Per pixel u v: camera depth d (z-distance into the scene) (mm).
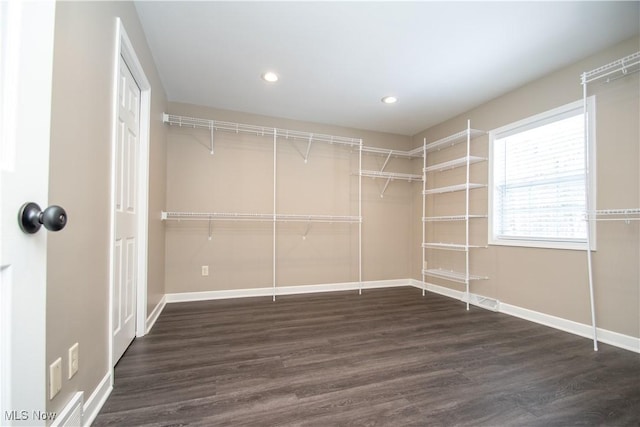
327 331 2367
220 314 2777
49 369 928
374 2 1807
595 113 2268
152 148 2379
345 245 3945
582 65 2383
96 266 1296
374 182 4141
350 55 2377
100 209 1329
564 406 1403
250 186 3496
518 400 1446
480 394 1494
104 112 1359
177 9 1869
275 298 3402
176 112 3229
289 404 1382
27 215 610
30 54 641
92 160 1243
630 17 1905
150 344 2053
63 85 1012
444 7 1842
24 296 622
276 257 3604
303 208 3746
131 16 1757
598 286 2236
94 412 1265
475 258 3279
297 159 3734
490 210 3104
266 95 3082
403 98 3141
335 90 2971
